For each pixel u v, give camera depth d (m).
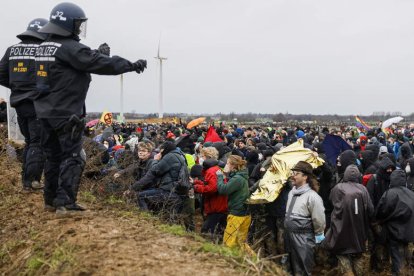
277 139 17.72
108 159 8.12
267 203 7.25
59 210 5.63
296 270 6.38
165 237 5.04
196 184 7.49
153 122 45.78
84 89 5.45
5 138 10.34
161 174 7.23
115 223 5.43
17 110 6.55
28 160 6.80
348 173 6.66
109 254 4.44
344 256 6.59
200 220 9.59
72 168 5.55
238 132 23.23
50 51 5.26
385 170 7.26
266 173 7.47
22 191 6.89
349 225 6.45
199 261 4.39
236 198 7.02
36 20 6.50
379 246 7.31
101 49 5.88
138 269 4.13
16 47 6.43
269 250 7.33
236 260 4.52
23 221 5.66
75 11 5.34
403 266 6.86
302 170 6.35
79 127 5.26
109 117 21.62
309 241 6.29
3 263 4.91
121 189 7.31
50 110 5.28
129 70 5.37
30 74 6.34
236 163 7.09
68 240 4.80
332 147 9.07
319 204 6.21
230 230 6.99
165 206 7.07
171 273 4.06
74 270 4.16
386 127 21.59
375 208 7.22
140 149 8.09
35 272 4.45
